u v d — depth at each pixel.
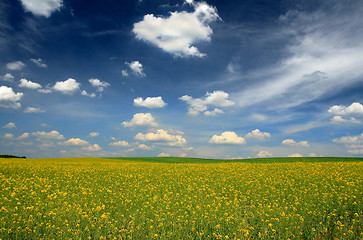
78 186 17.14
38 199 11.99
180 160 58.66
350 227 9.46
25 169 25.00
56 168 27.67
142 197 13.90
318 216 10.78
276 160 51.00
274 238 8.82
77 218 9.58
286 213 11.19
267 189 16.20
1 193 13.07
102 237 8.41
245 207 12.30
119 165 35.75
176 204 12.43
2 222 8.46
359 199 12.73
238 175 22.92
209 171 26.39
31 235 8.09
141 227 9.38
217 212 11.03
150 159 61.09
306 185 17.72
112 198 13.55
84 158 61.38
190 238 8.77
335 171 24.12
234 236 8.79
